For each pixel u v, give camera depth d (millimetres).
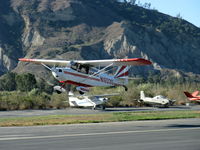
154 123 29812
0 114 41469
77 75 33500
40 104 54094
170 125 28125
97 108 53094
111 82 38281
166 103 57750
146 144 18219
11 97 53562
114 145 17844
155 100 58656
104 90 69438
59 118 34188
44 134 21938
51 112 45156
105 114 39844
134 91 65000
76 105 53312
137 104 62656
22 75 107750
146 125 28062
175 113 41500
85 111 47406
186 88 77812
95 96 51281
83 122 30422
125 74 40094
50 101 56781
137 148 17016
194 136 21375
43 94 61938
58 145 17750
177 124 28922
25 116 38250
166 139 20031
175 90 75000
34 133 22500
